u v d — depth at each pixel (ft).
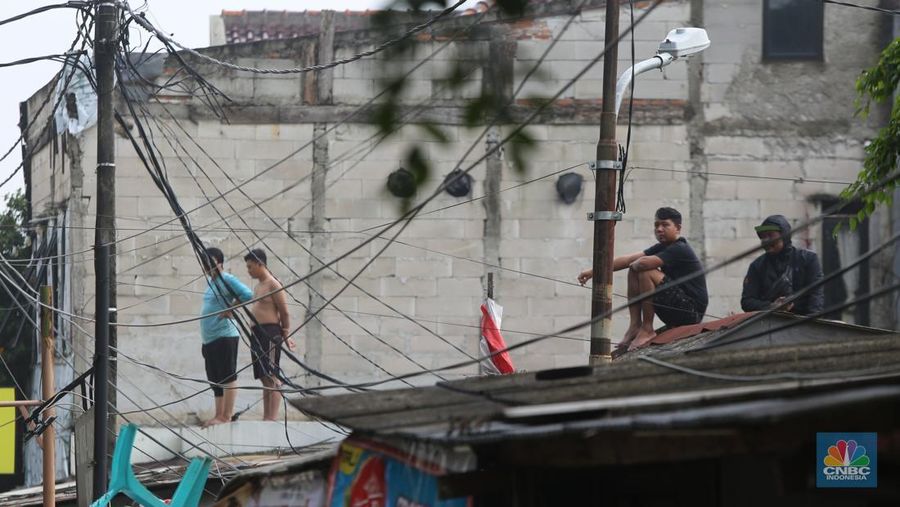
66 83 151.43
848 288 190.60
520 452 53.57
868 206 110.93
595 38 191.31
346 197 193.26
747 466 54.60
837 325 103.86
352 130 193.36
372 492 63.93
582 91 192.13
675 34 116.16
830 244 191.52
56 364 212.84
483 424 51.93
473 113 42.73
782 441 45.75
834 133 193.98
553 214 191.93
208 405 191.83
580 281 130.52
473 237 191.62
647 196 192.34
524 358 191.31
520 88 47.73
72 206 199.11
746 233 192.44
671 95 193.57
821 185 193.06
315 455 78.43
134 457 179.22
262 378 178.60
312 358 190.60
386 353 191.31
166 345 191.93
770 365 62.95
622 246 191.52
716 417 43.32
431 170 43.65
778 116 193.98
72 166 199.21
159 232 192.13
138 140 193.06
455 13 45.78
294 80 194.49
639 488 57.06
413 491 60.18
